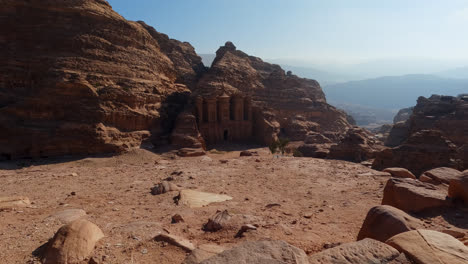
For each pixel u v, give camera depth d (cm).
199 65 11862
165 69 7150
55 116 4359
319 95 15350
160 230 891
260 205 1335
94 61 5078
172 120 6519
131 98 5119
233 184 1841
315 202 1405
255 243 580
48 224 954
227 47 12462
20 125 4116
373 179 1900
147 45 6662
